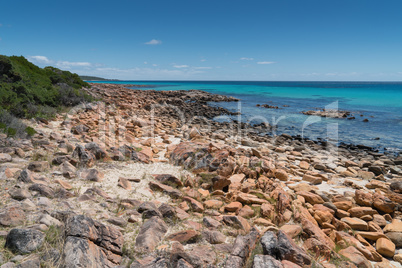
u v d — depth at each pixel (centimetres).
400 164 1205
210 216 575
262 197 703
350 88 9438
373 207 694
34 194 538
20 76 1652
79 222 379
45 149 871
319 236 506
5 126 981
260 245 427
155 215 523
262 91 7544
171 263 371
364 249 494
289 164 1098
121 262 381
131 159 937
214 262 398
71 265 313
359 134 1934
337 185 884
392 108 3412
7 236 357
